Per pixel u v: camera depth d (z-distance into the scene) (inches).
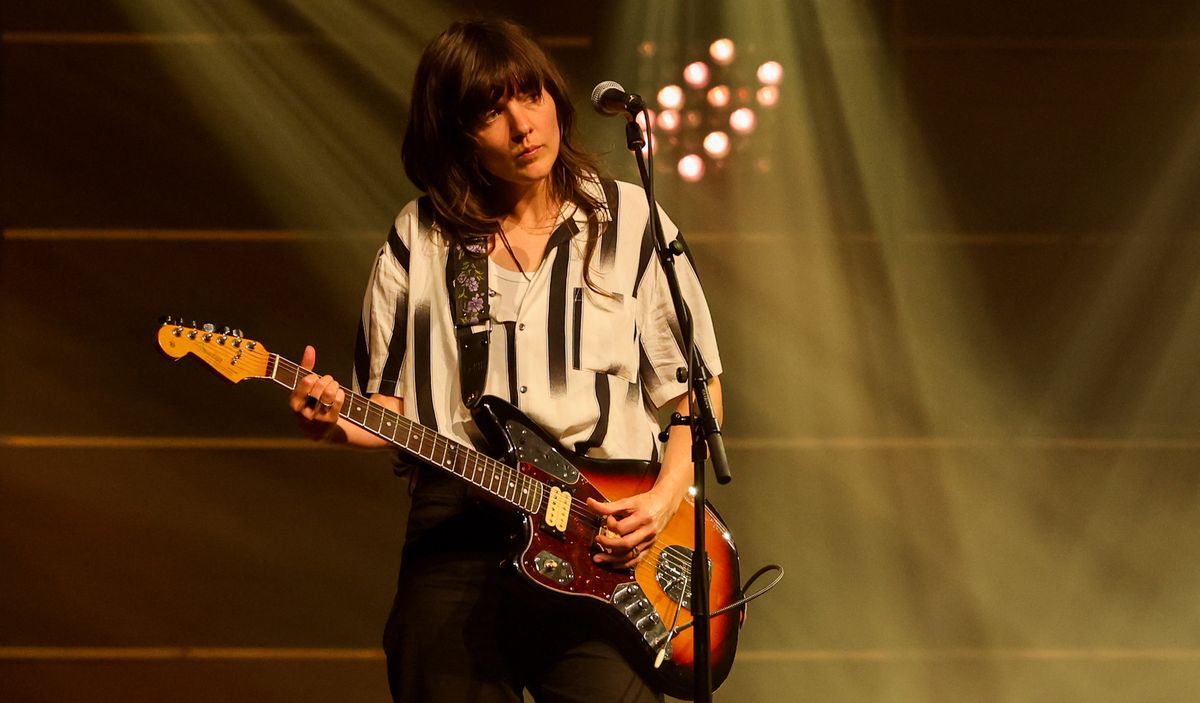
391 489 470.3
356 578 464.4
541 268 207.5
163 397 468.4
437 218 207.9
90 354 467.8
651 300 218.2
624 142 481.4
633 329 212.4
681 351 218.2
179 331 179.0
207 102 478.6
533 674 199.8
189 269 474.6
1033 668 469.4
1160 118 494.6
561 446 201.2
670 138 484.1
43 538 457.4
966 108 492.7
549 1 483.5
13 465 460.8
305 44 481.1
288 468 468.8
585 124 481.1
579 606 194.4
